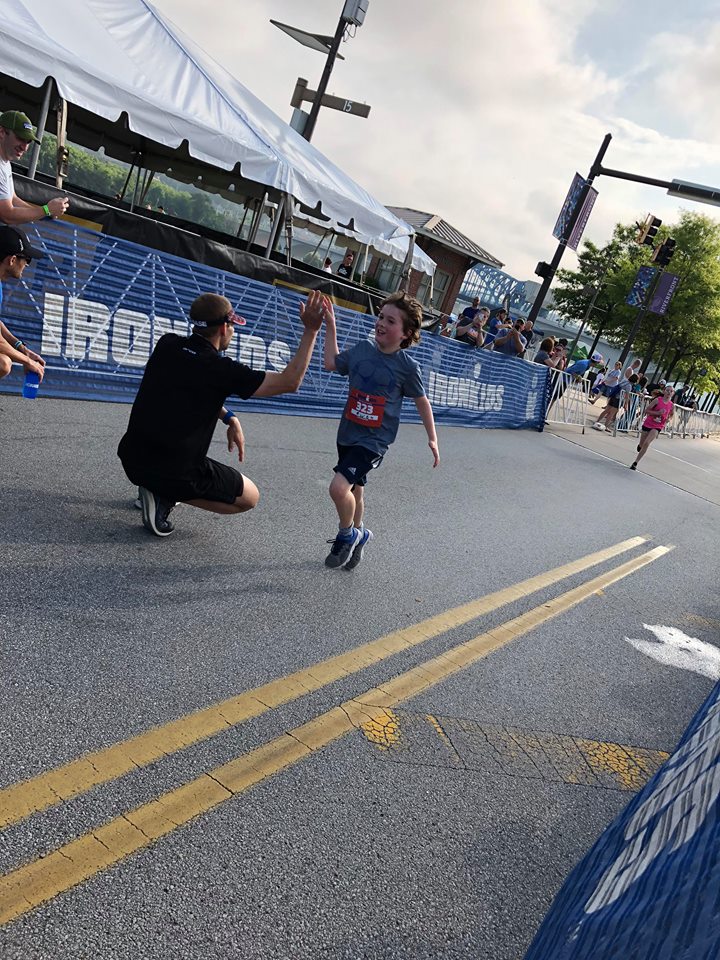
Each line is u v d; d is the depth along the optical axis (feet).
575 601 18.16
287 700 10.43
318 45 43.98
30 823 7.12
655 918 3.87
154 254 22.58
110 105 27.14
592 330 158.20
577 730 12.21
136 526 14.28
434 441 14.42
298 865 7.63
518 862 8.74
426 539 19.52
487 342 53.52
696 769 4.91
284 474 20.94
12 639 9.81
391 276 82.02
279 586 13.87
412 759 10.03
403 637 13.47
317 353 29.58
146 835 7.38
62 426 18.75
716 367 149.89
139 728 8.91
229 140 30.94
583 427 60.13
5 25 23.99
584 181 53.93
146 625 11.14
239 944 6.55
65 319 20.86
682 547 27.66
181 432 12.87
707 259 138.21
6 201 16.69
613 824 6.12
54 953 5.93
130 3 32.35
